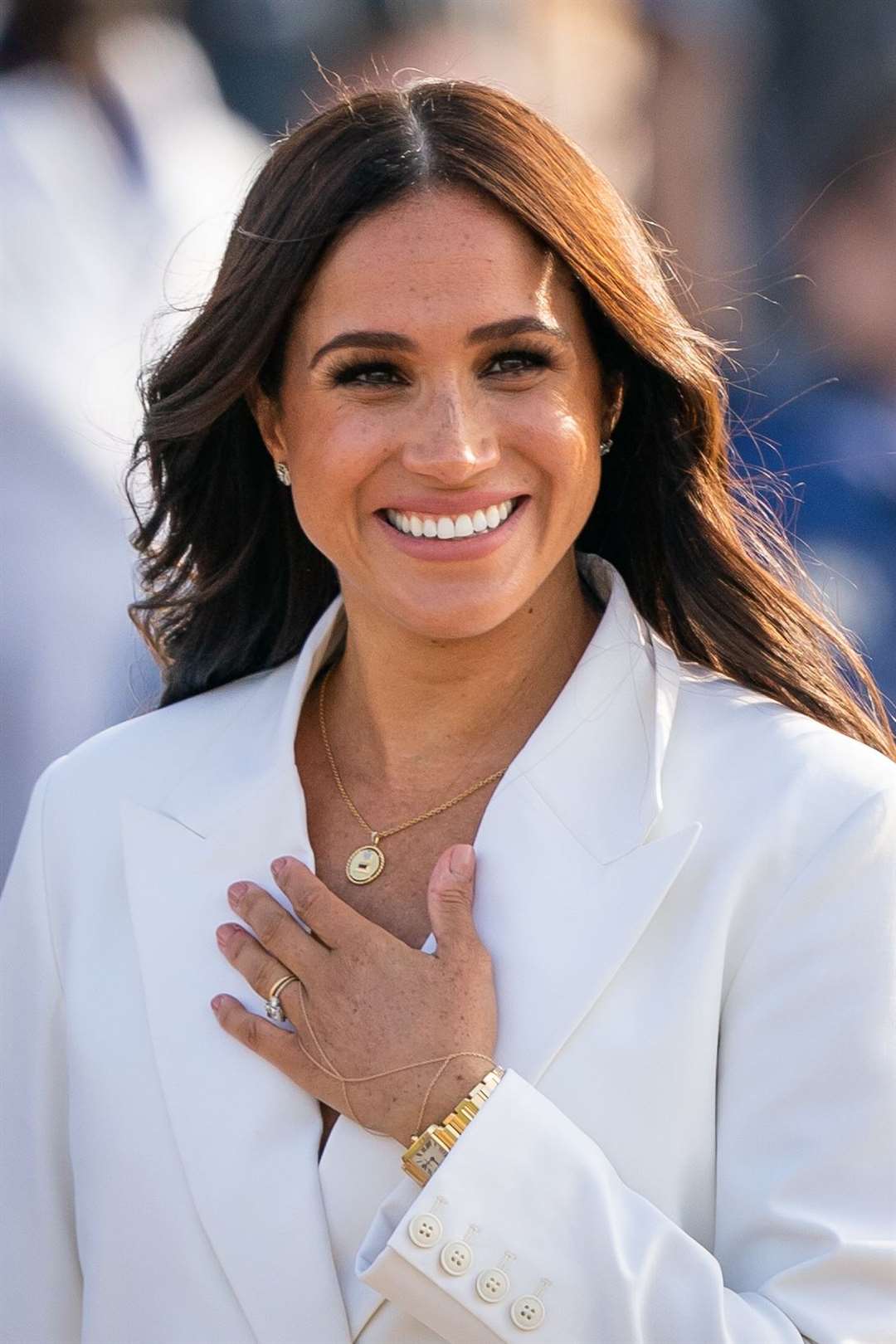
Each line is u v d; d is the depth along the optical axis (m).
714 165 22.81
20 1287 10.22
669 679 10.00
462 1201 8.62
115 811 10.44
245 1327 9.22
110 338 18.86
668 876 9.16
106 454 18.58
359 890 9.91
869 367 18.78
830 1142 8.73
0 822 18.20
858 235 19.20
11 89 18.88
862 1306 8.51
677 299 12.64
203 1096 9.48
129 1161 9.57
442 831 9.95
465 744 10.07
